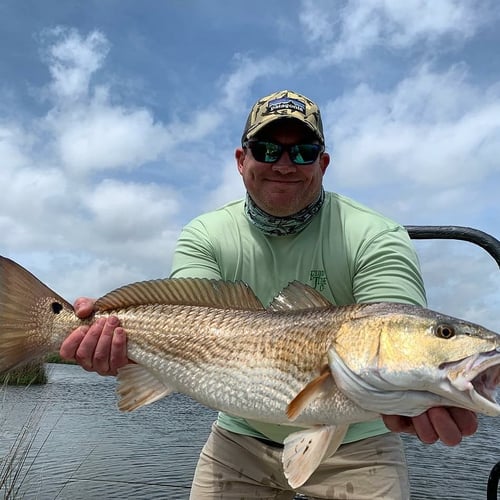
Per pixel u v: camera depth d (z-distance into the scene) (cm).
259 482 110
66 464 315
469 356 73
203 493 114
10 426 311
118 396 95
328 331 84
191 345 93
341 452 104
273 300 95
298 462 82
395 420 80
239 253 110
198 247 110
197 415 569
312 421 83
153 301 97
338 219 108
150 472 306
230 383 89
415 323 78
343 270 105
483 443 427
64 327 94
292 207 105
